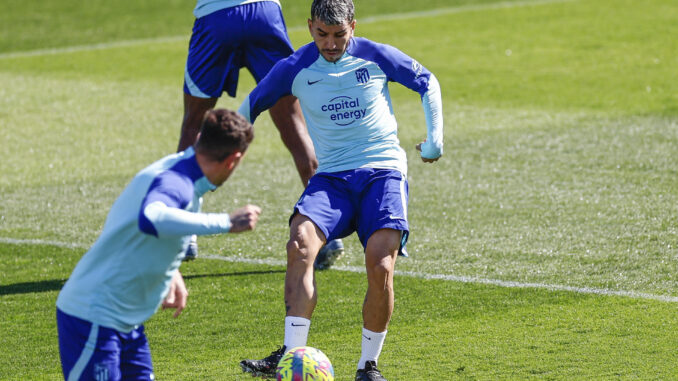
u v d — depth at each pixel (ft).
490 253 90.43
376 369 60.75
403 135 143.33
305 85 64.54
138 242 48.21
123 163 131.64
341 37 62.85
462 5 251.80
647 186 111.24
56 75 189.88
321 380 54.54
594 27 217.77
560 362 63.52
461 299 78.07
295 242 60.70
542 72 181.78
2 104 166.61
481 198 109.50
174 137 145.79
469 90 170.09
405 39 215.10
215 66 94.99
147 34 229.25
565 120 146.82
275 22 94.94
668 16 223.51
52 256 93.71
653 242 91.45
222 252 94.27
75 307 48.91
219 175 49.52
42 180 123.34
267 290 82.84
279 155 133.90
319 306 77.92
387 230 61.52
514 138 137.08
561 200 107.24
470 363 64.08
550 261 87.40
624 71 179.11
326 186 63.87
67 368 49.32
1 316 77.30
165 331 73.36
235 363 66.49
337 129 64.23
